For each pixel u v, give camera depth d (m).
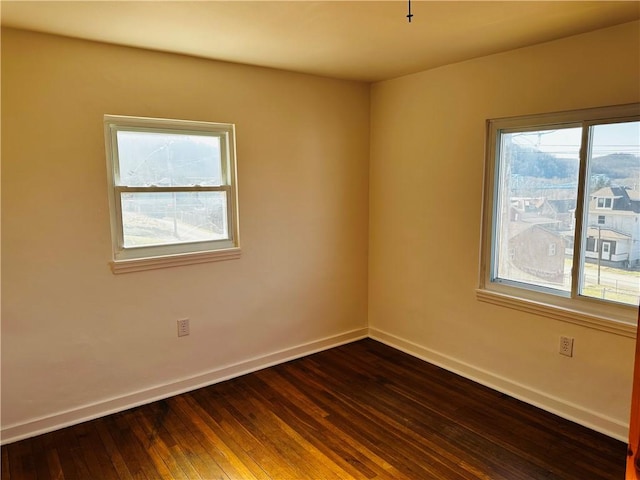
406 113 3.46
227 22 2.18
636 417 0.95
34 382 2.51
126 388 2.82
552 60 2.55
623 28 2.26
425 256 3.45
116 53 2.57
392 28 2.29
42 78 2.36
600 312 2.51
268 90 3.19
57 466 2.27
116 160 2.69
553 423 2.62
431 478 2.16
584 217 2.54
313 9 2.02
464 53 2.80
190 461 2.31
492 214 3.00
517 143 2.84
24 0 1.89
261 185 3.24
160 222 2.89
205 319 3.10
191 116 2.87
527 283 2.88
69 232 2.52
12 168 2.33
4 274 2.36
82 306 2.61
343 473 2.21
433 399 2.92
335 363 3.50
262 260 3.32
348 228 3.80
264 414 2.75
